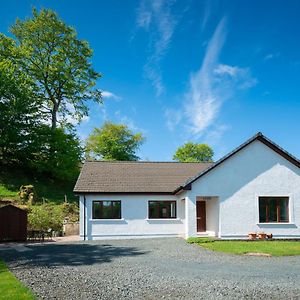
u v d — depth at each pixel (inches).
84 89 1900.8
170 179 1185.4
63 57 1841.8
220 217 997.2
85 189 1067.9
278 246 826.2
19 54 1761.8
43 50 1850.4
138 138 2481.5
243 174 1021.8
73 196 1549.0
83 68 1884.8
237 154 1026.7
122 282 454.9
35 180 1651.1
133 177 1182.9
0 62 1651.1
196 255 701.3
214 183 1008.2
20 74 1708.9
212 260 639.8
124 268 559.5
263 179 1026.7
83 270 542.9
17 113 1565.0
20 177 1632.6
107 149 2388.0
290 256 689.6
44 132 1662.2
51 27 1827.0
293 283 448.1
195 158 3053.6
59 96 1872.5
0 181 1541.6
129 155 2455.7
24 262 624.4
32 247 851.4
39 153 1676.9
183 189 1005.8
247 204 1011.9
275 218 1026.7
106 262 620.1
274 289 416.8
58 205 1389.0
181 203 1114.7
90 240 1027.9
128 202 1092.5
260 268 557.9
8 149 1620.3
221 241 936.9
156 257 677.3
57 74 1812.3
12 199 1373.0
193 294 394.0
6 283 426.9
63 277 487.8
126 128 2461.9
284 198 1035.9
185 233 1055.6
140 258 665.0
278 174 1033.5
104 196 1082.1
